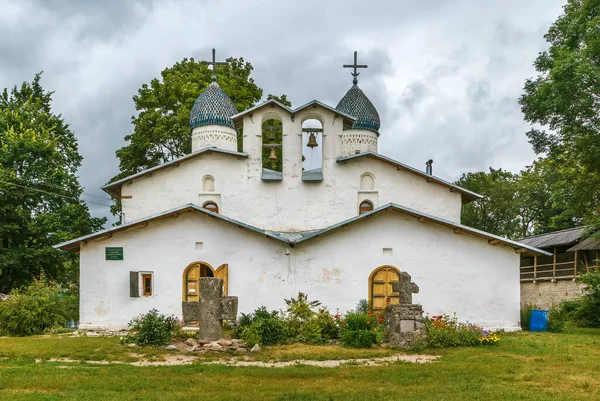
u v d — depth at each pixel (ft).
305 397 30.48
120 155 120.98
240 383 34.12
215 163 79.71
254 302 65.31
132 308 64.54
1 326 59.67
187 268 65.57
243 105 119.14
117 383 33.68
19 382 33.73
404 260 65.82
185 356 44.19
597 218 99.19
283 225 78.02
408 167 79.36
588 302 77.46
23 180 99.50
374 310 65.10
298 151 79.15
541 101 85.30
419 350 47.37
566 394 31.37
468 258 65.67
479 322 64.75
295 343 50.03
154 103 118.93
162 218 65.92
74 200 111.96
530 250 65.46
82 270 64.85
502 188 174.70
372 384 34.09
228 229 66.23
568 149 93.30
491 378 35.78
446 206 79.92
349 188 78.95
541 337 57.98
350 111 93.35
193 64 124.77
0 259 89.61
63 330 61.41
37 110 116.26
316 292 65.51
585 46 80.18
